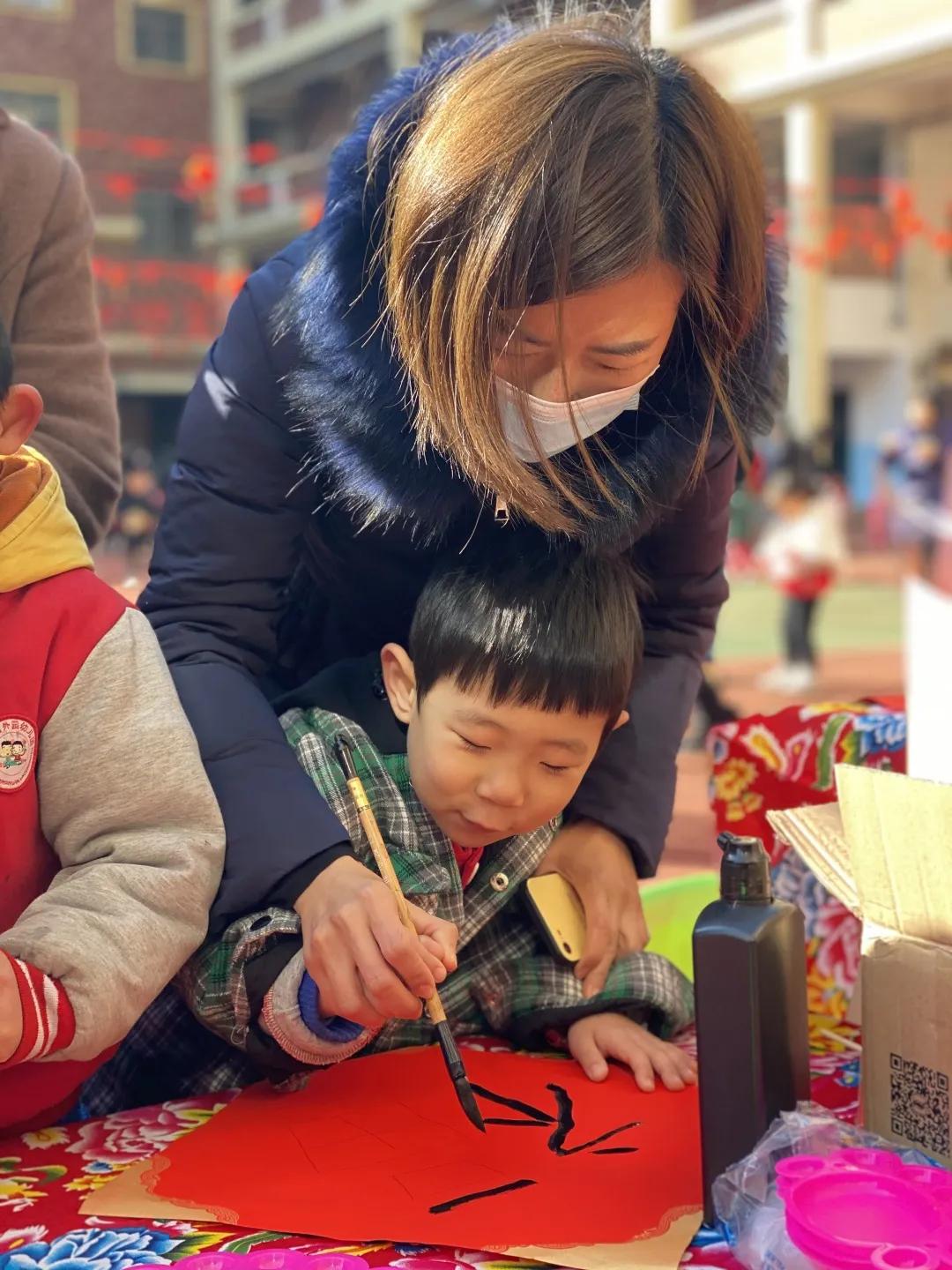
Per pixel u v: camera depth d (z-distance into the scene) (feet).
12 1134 3.17
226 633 3.63
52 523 3.21
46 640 3.13
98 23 54.60
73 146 53.88
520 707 3.14
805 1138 2.55
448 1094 3.32
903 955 2.77
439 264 2.85
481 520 3.48
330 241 3.22
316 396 3.25
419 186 2.88
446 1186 2.81
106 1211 2.71
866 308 56.80
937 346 57.06
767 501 32.94
